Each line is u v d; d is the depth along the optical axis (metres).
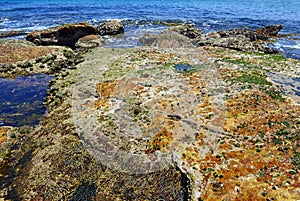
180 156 2.30
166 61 3.84
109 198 2.18
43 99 3.86
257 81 3.52
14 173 2.57
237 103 2.98
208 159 2.27
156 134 2.53
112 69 3.81
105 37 6.73
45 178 2.44
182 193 2.07
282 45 6.47
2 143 2.93
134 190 2.19
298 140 2.40
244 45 5.65
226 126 2.62
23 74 4.68
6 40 6.00
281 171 2.11
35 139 2.97
